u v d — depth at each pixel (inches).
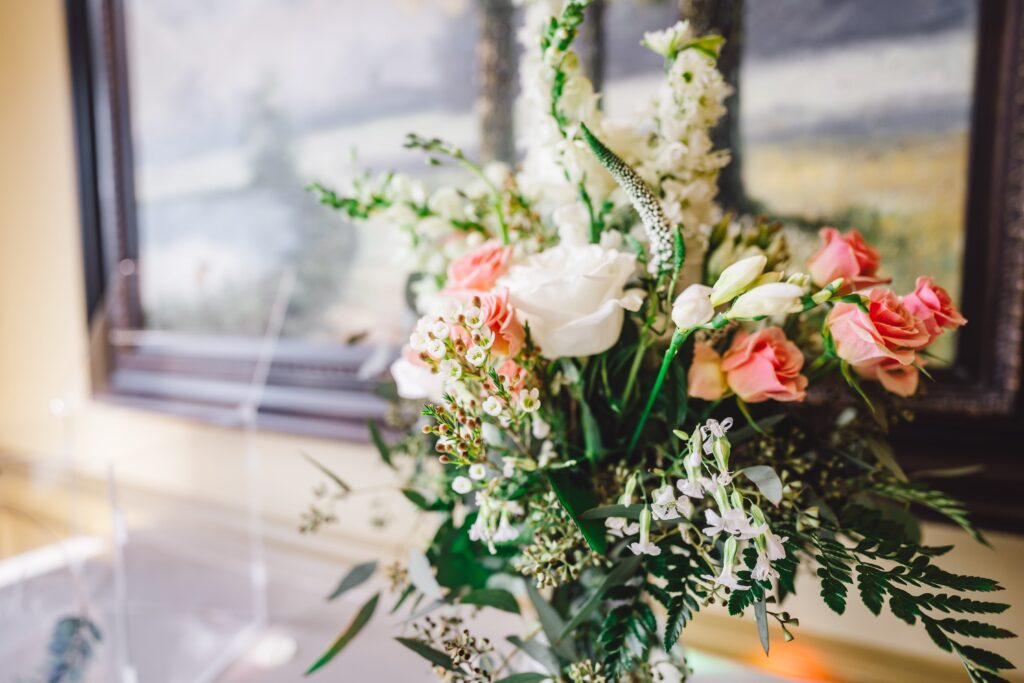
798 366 15.1
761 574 12.6
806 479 17.4
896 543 14.3
